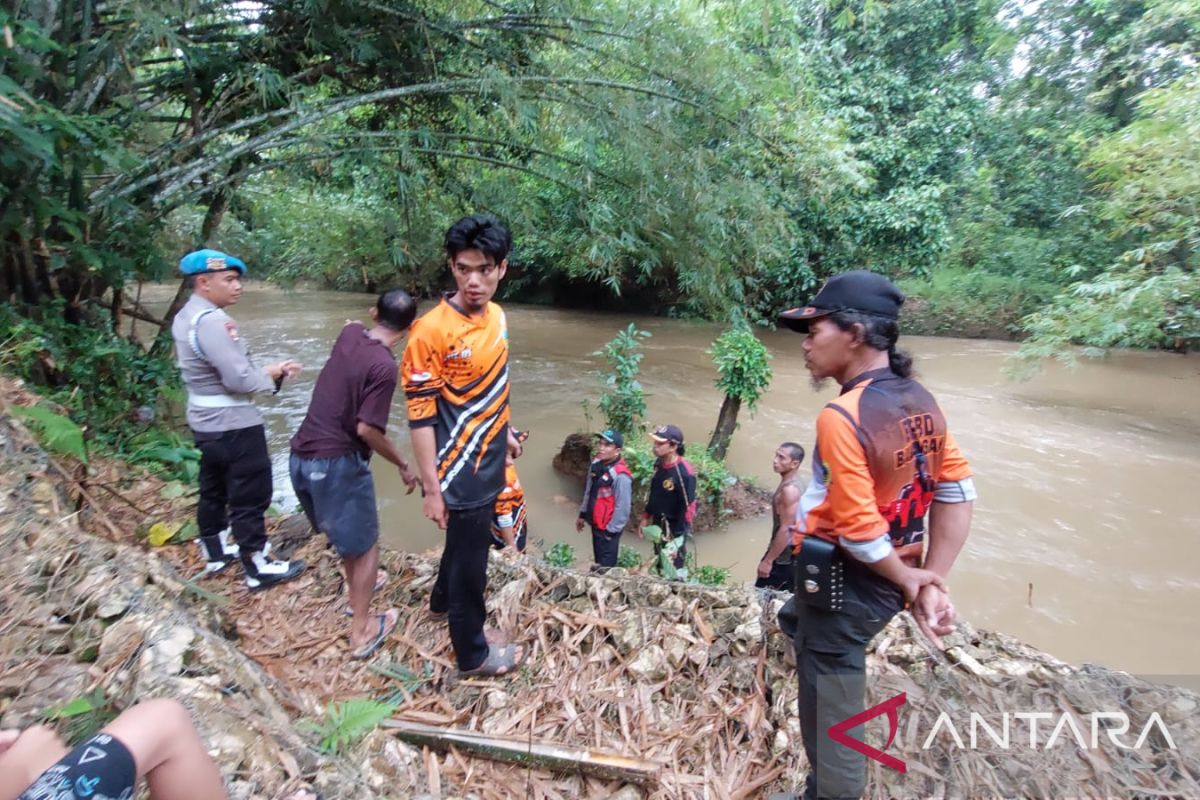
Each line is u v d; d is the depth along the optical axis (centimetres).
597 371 1179
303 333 1448
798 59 727
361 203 921
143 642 188
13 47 348
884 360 171
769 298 1410
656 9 622
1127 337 923
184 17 443
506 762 215
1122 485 745
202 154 549
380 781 191
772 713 230
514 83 569
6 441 278
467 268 210
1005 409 1027
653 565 392
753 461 795
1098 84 1441
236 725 173
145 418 473
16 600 197
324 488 252
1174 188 805
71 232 399
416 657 264
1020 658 246
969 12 1411
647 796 205
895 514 165
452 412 219
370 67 624
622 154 654
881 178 1381
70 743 158
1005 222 1658
